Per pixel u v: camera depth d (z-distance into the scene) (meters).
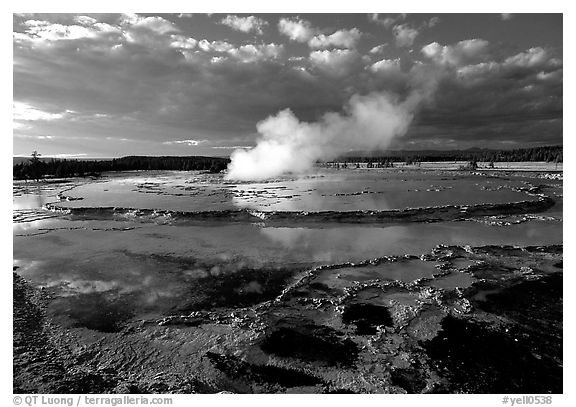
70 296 15.27
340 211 28.88
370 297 15.06
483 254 20.08
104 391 9.85
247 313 13.89
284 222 27.77
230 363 11.08
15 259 19.81
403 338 12.30
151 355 11.45
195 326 12.99
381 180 60.34
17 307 14.29
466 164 110.44
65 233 25.50
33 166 69.56
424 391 9.95
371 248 21.28
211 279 16.95
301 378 10.48
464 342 12.08
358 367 10.89
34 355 11.35
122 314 13.82
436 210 29.52
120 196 41.56
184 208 32.12
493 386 10.16
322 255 20.08
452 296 15.14
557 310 14.16
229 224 27.72
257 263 18.88
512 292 15.64
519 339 12.27
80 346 11.88
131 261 19.39
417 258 19.42
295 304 14.53
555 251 20.52
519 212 31.39
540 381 10.34
